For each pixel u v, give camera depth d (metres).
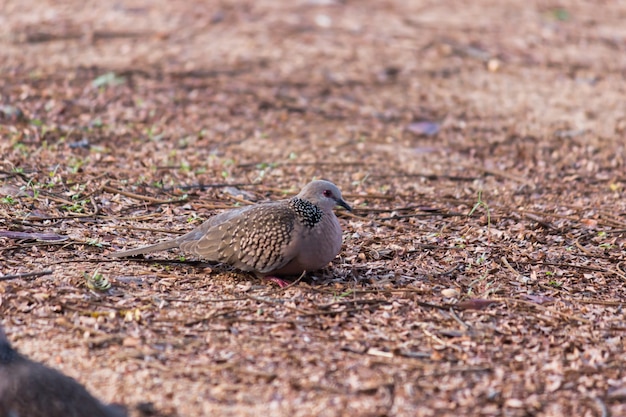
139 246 11.22
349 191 14.22
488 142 17.03
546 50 22.86
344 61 21.00
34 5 23.42
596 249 12.00
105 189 13.15
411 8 26.06
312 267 10.23
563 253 11.79
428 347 9.00
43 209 12.14
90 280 9.87
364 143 16.72
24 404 7.14
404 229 12.46
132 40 21.20
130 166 14.49
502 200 14.18
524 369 8.67
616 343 9.27
